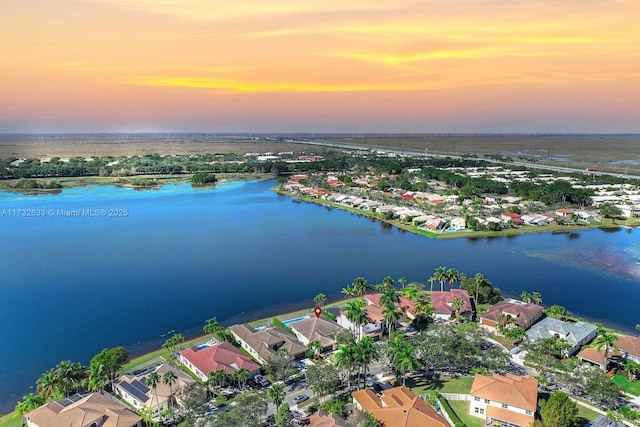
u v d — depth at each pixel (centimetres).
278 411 7675
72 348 11162
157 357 10650
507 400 7938
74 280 15875
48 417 7681
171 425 8069
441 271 13938
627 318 12950
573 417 7388
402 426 7306
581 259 18300
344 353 8650
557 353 9994
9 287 15150
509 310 12062
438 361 9531
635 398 8700
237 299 14288
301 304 13900
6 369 10219
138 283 15650
